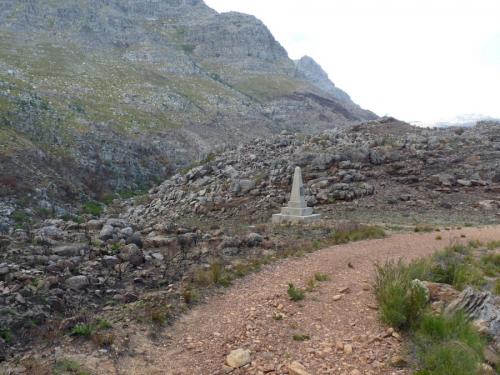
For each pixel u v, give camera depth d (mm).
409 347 9125
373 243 20062
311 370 8281
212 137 112188
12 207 45656
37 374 7340
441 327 9477
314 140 45938
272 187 36531
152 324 9844
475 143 40875
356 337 9602
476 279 13414
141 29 190500
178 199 41094
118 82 132875
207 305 11445
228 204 35406
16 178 52625
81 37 162625
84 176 67938
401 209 30766
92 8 181875
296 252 17500
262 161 43406
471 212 29797
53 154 68438
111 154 78750
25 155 60344
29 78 111250
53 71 125062
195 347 9016
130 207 49844
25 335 8836
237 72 193750
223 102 144750
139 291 12312
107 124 92562
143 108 116938
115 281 13086
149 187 77125
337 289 12750
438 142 41281
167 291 12219
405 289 10719
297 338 9508
